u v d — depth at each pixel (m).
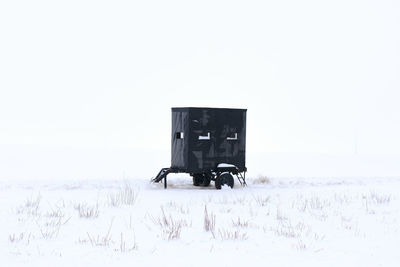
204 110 18.84
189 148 18.59
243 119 19.66
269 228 11.13
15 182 18.97
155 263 8.24
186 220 11.88
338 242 9.88
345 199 15.65
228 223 11.59
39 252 8.76
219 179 18.50
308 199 15.80
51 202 14.35
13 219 11.54
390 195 16.42
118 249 9.05
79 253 8.76
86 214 12.31
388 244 9.77
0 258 8.38
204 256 8.70
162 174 18.67
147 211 13.03
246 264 8.25
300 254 8.91
